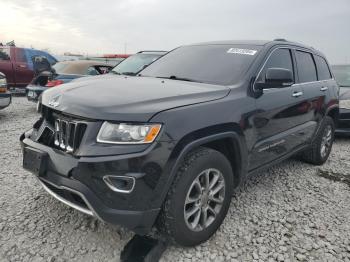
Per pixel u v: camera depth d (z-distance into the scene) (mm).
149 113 2430
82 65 9164
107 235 2943
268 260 2719
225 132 2877
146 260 2572
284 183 4332
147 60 7684
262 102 3348
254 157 3365
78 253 2699
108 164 2322
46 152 2645
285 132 3879
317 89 4648
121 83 3170
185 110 2602
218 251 2801
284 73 3371
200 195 2771
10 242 2797
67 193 2549
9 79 12688
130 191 2355
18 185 3883
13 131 6660
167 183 2473
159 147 2395
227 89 3111
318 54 5121
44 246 2766
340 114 6527
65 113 2594
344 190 4191
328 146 5266
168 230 2600
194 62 3822
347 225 3309
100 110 2439
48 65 13539
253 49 3738
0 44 13992
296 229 3189
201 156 2682
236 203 3666
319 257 2785
